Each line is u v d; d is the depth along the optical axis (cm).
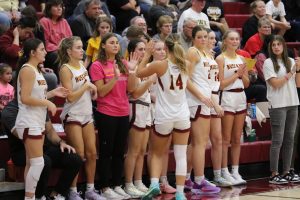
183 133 1055
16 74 1022
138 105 1131
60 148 1038
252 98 1443
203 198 1111
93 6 1357
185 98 1069
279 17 1723
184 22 1305
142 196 1079
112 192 1099
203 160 1157
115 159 1115
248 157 1348
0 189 1061
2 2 1376
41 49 1004
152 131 1066
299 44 1703
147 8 1634
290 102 1274
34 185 994
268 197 1113
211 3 1596
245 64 1227
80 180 1138
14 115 1028
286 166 1291
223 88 1233
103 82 1098
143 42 1144
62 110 1162
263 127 1437
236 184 1246
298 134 1347
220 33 1553
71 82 1066
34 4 1599
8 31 1260
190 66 1150
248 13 1877
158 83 1055
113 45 1101
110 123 1088
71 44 1067
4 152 1119
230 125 1237
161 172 1159
